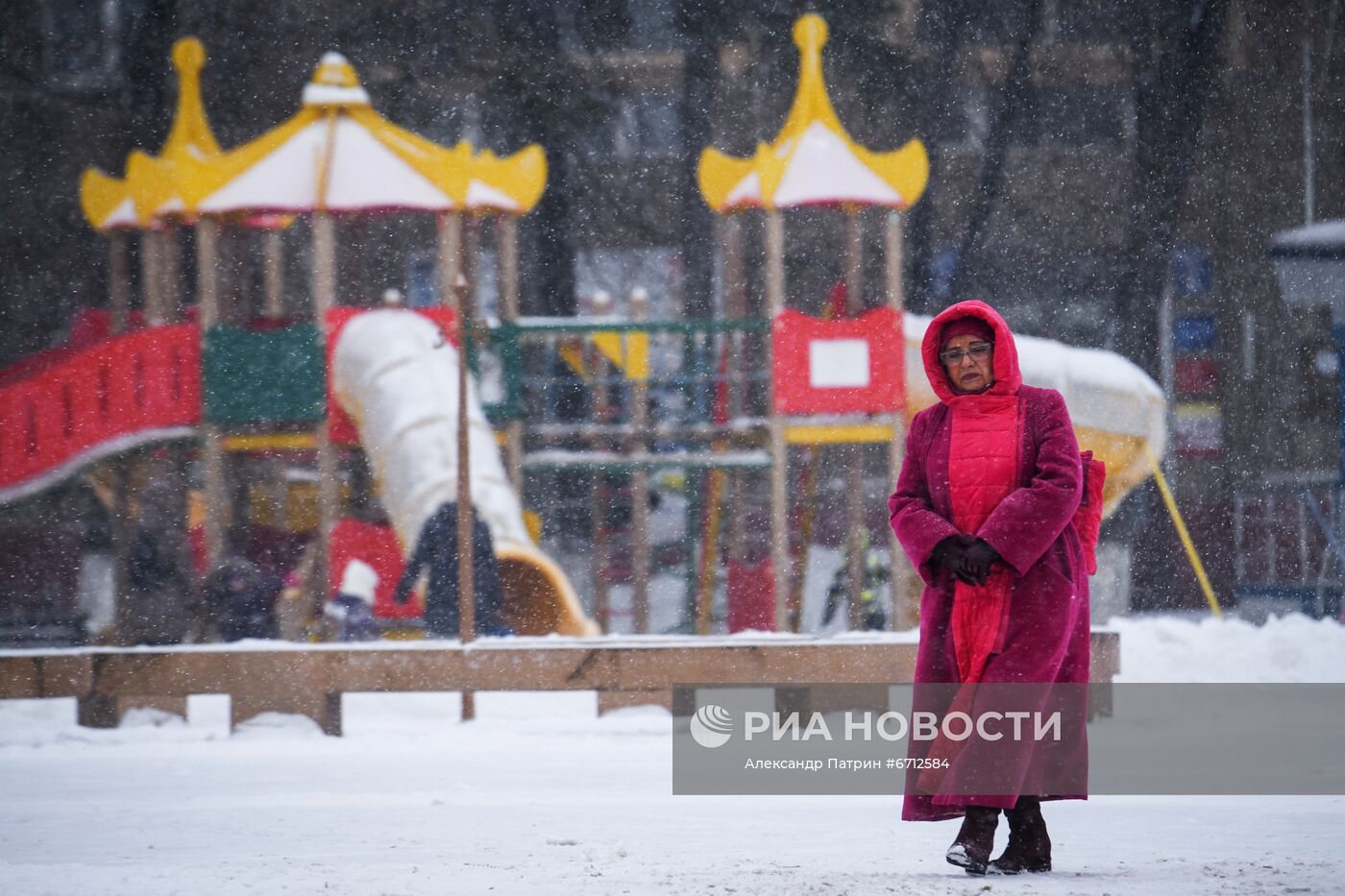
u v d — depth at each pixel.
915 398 56.31
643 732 33.69
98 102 95.50
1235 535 88.38
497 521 51.72
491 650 35.50
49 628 73.88
